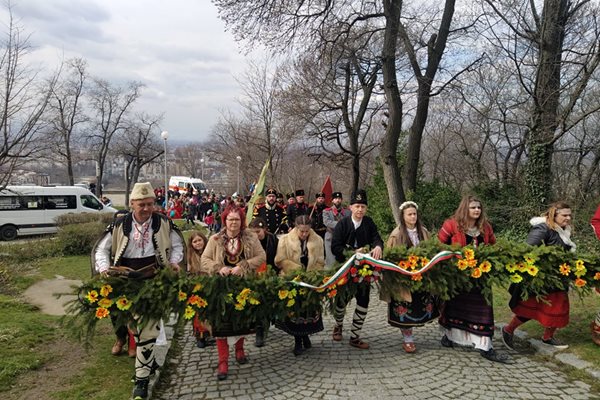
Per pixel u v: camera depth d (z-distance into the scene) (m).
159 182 82.75
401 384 4.49
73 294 4.24
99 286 4.18
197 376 4.84
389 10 12.80
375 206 16.69
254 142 31.55
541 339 5.53
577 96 10.87
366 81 20.25
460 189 17.22
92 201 22.62
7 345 5.27
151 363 4.26
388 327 6.46
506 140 15.37
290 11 12.86
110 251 4.44
